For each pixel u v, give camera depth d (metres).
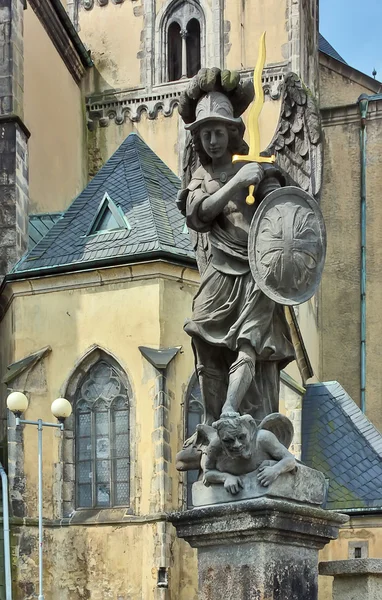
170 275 32.19
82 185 43.84
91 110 44.50
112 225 34.19
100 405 32.22
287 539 9.65
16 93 37.44
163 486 30.53
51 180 40.38
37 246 34.69
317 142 10.95
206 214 10.41
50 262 33.41
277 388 10.52
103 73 44.62
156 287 31.97
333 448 36.03
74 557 31.22
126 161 37.75
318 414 37.31
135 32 44.66
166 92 43.94
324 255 10.21
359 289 45.75
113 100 44.34
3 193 36.44
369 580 10.45
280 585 9.52
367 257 45.88
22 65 38.22
